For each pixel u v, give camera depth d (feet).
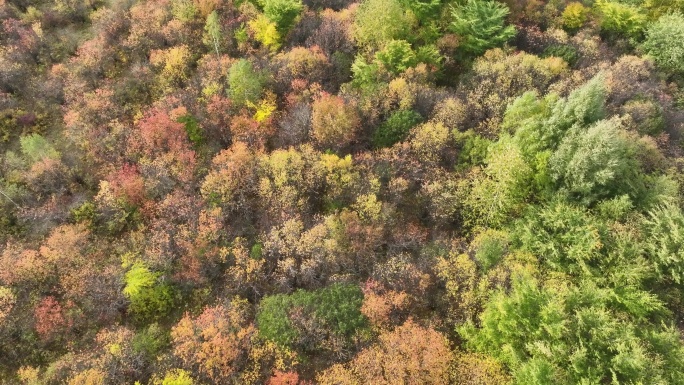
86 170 136.05
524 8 179.01
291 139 134.00
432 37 160.15
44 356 103.19
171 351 102.12
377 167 123.24
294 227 111.75
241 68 138.92
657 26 169.17
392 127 130.62
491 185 111.14
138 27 167.32
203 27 170.09
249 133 134.00
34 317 106.01
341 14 170.60
